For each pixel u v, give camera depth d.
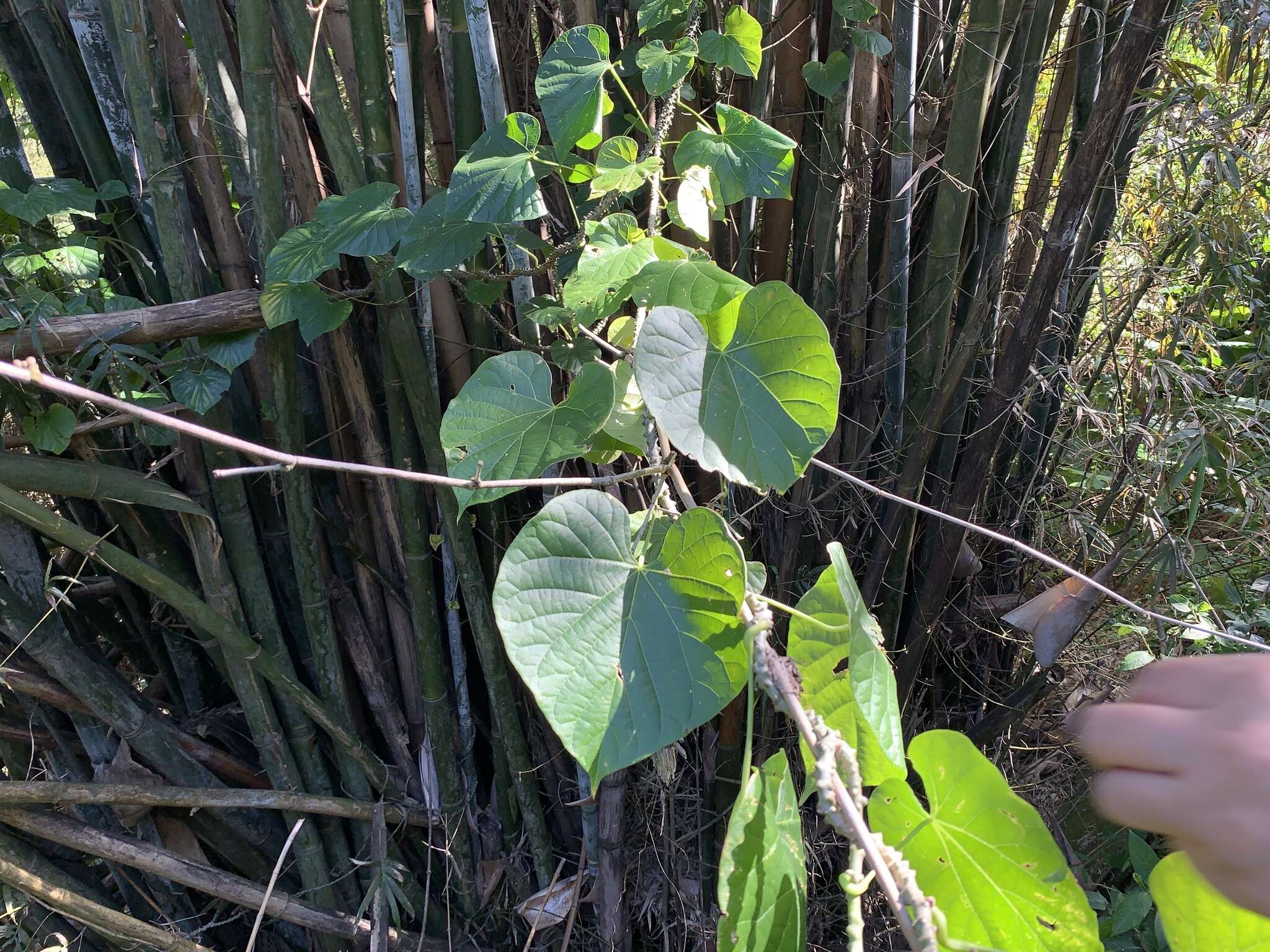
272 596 1.41
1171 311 1.85
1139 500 1.57
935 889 0.54
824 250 1.30
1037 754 1.72
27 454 1.29
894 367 1.36
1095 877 1.60
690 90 1.10
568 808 1.60
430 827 1.52
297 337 1.35
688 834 1.54
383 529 1.47
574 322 0.84
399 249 1.02
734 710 1.39
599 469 1.30
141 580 1.18
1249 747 0.42
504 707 1.45
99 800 1.26
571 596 0.57
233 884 1.39
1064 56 1.37
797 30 1.26
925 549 1.47
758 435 0.65
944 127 1.34
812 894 1.53
